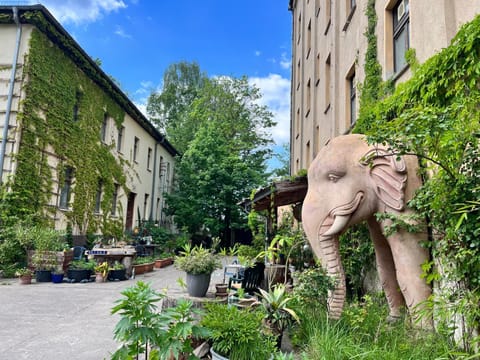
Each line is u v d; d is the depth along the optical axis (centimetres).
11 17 1083
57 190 1194
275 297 404
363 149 473
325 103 1238
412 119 319
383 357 293
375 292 582
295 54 2016
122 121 1755
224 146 2470
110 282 1015
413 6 570
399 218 419
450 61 410
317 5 1437
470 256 327
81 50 1273
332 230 461
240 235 2542
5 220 997
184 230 2242
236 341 315
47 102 1149
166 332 255
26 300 719
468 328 321
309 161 1552
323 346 308
